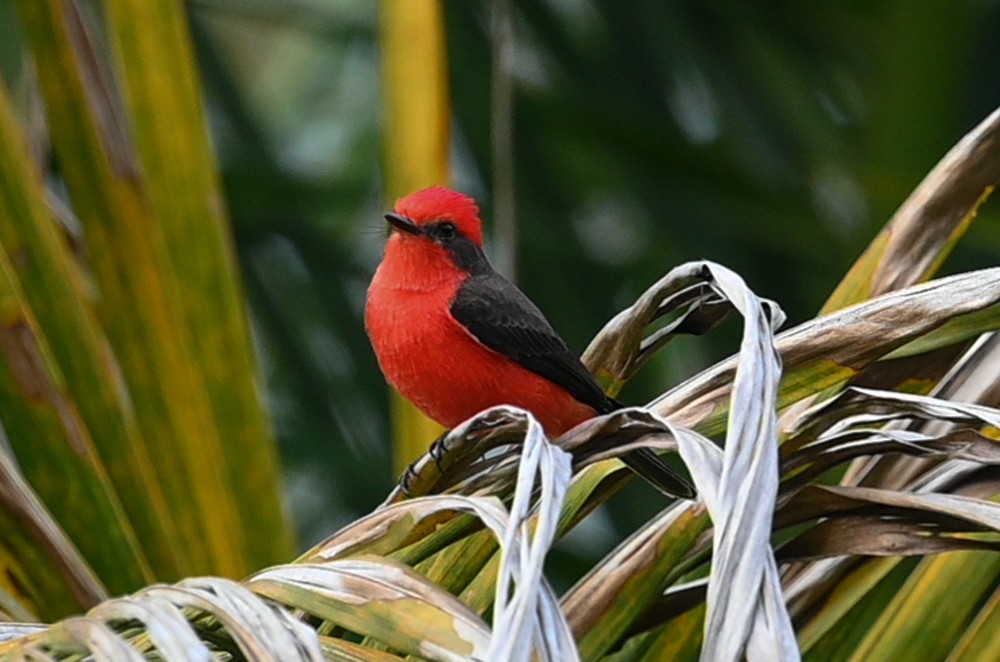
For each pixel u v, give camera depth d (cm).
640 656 752
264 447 963
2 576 801
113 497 862
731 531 554
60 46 987
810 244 1325
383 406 1468
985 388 786
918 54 1226
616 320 816
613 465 708
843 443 691
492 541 693
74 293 924
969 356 798
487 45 1395
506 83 1005
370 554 618
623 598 662
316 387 1464
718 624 536
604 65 1453
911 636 730
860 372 714
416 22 984
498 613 511
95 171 980
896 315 710
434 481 770
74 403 915
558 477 551
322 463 1448
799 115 1383
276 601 562
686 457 588
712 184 1294
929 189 831
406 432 1115
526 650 492
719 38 1421
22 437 858
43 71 984
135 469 917
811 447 693
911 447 681
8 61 1438
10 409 857
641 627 707
